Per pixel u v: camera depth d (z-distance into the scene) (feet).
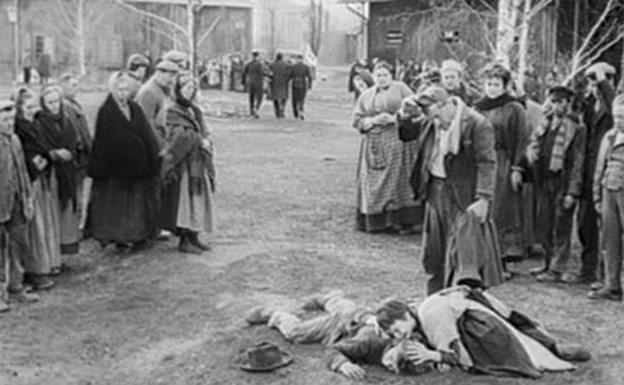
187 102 31.24
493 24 74.28
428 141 23.12
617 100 25.86
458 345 20.31
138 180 31.07
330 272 29.55
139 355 22.79
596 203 26.58
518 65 48.34
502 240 29.32
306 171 53.67
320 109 108.78
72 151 29.30
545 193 28.60
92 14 151.74
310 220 38.55
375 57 120.67
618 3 59.16
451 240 22.38
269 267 29.86
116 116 30.63
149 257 31.04
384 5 119.85
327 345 21.56
